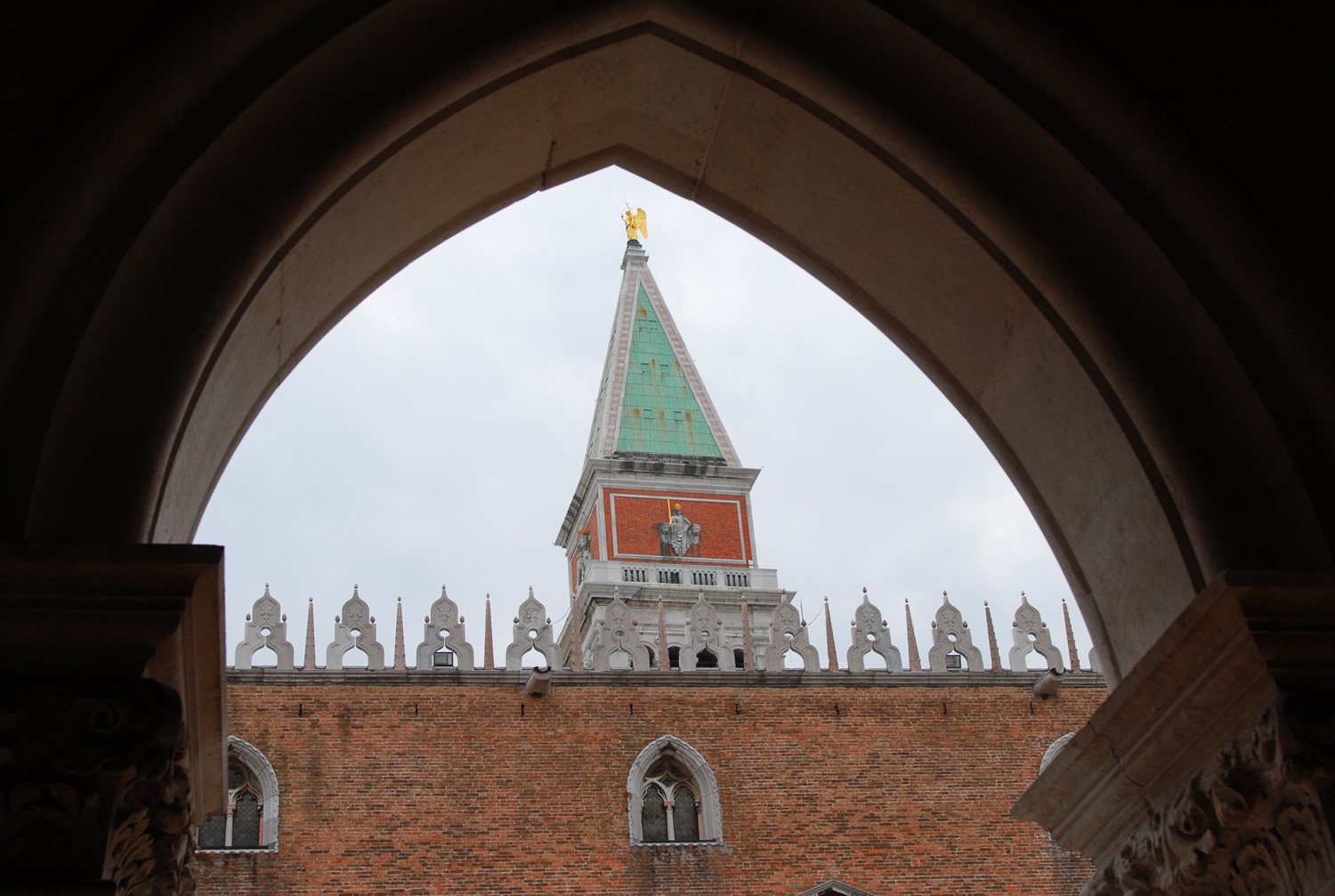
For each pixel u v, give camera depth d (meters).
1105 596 5.41
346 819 26.16
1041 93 4.95
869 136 5.21
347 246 5.22
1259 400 4.69
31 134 4.15
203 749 4.46
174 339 4.16
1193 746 4.45
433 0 4.68
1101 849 4.99
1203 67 5.02
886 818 27.67
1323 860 3.98
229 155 4.36
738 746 28.03
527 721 27.67
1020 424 5.70
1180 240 4.88
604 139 6.04
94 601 3.70
